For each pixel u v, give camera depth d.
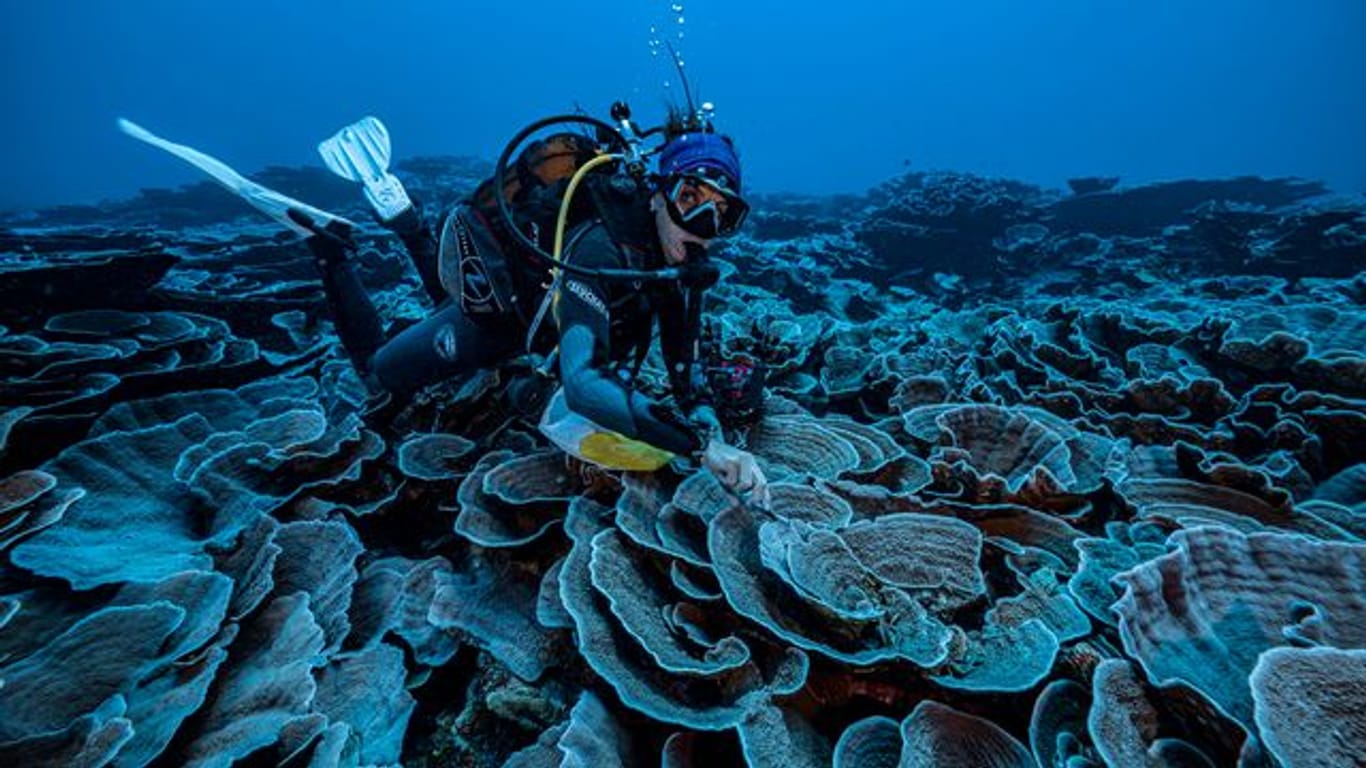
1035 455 2.66
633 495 2.21
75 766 1.44
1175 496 2.54
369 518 2.71
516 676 1.88
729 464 1.68
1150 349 4.02
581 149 2.05
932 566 2.02
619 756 1.65
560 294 1.75
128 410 2.92
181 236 8.86
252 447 2.73
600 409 1.56
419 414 3.21
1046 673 1.60
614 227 1.79
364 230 8.55
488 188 2.15
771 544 1.89
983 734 1.57
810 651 1.81
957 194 12.06
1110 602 1.84
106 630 1.78
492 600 2.15
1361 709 1.32
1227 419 3.06
